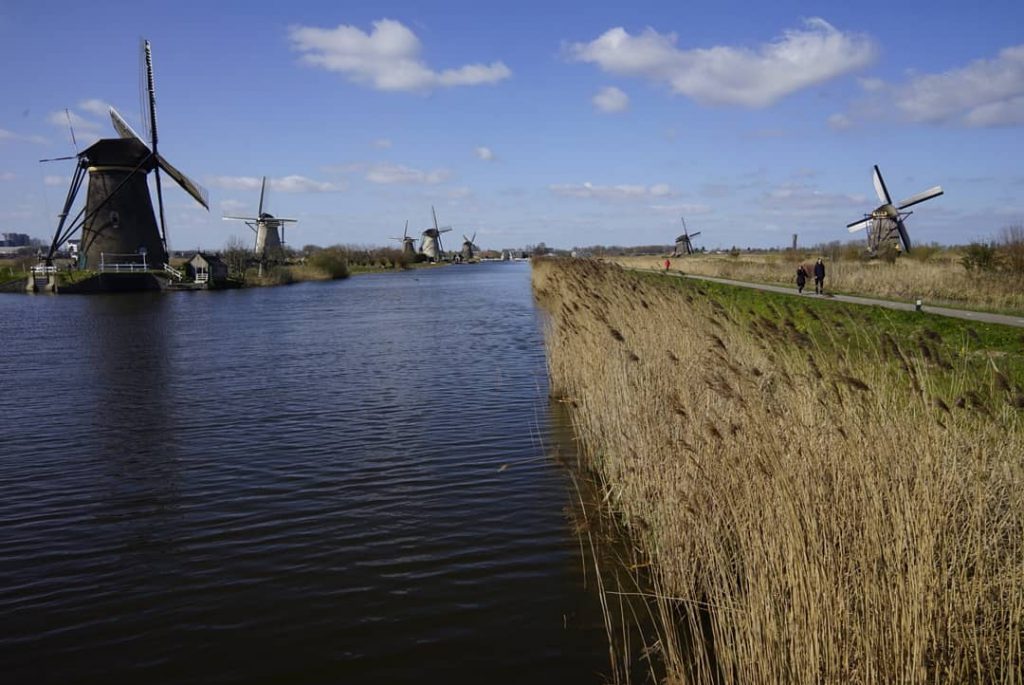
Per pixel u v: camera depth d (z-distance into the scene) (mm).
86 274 61469
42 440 13305
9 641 6570
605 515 9359
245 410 15594
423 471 11281
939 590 4887
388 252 125375
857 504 5551
